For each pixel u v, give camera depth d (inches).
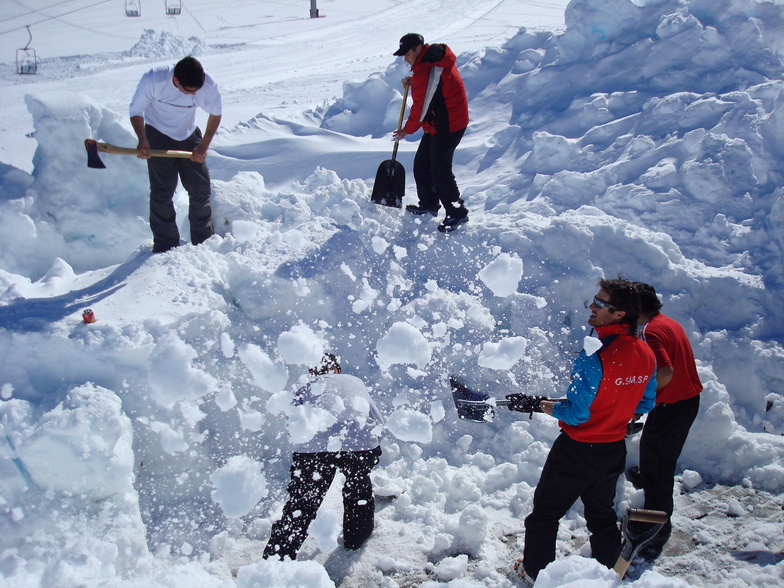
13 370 121.8
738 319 172.7
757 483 130.3
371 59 903.1
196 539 114.9
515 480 129.2
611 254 175.2
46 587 92.0
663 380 110.0
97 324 126.2
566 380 151.5
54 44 1144.2
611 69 327.3
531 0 1397.6
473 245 178.1
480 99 383.6
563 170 276.2
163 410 123.9
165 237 165.5
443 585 99.5
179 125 160.6
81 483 107.7
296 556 107.4
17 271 179.8
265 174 333.1
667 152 243.8
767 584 104.0
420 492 125.8
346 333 152.9
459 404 127.3
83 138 184.4
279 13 1507.1
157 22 1402.6
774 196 209.6
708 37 298.0
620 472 103.6
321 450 107.7
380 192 194.9
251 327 143.4
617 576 79.4
